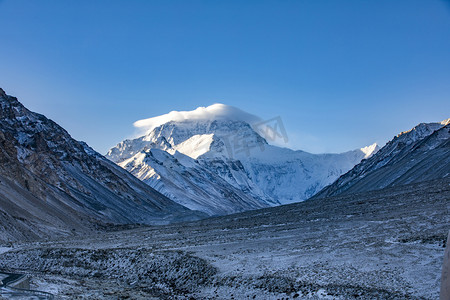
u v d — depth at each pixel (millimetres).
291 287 40906
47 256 68062
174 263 56750
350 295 36750
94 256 65125
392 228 61344
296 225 78688
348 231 64812
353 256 48500
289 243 61125
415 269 40750
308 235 66000
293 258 51250
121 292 49750
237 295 42812
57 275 60906
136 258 61500
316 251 53438
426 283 36719
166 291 49750
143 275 56906
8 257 70562
